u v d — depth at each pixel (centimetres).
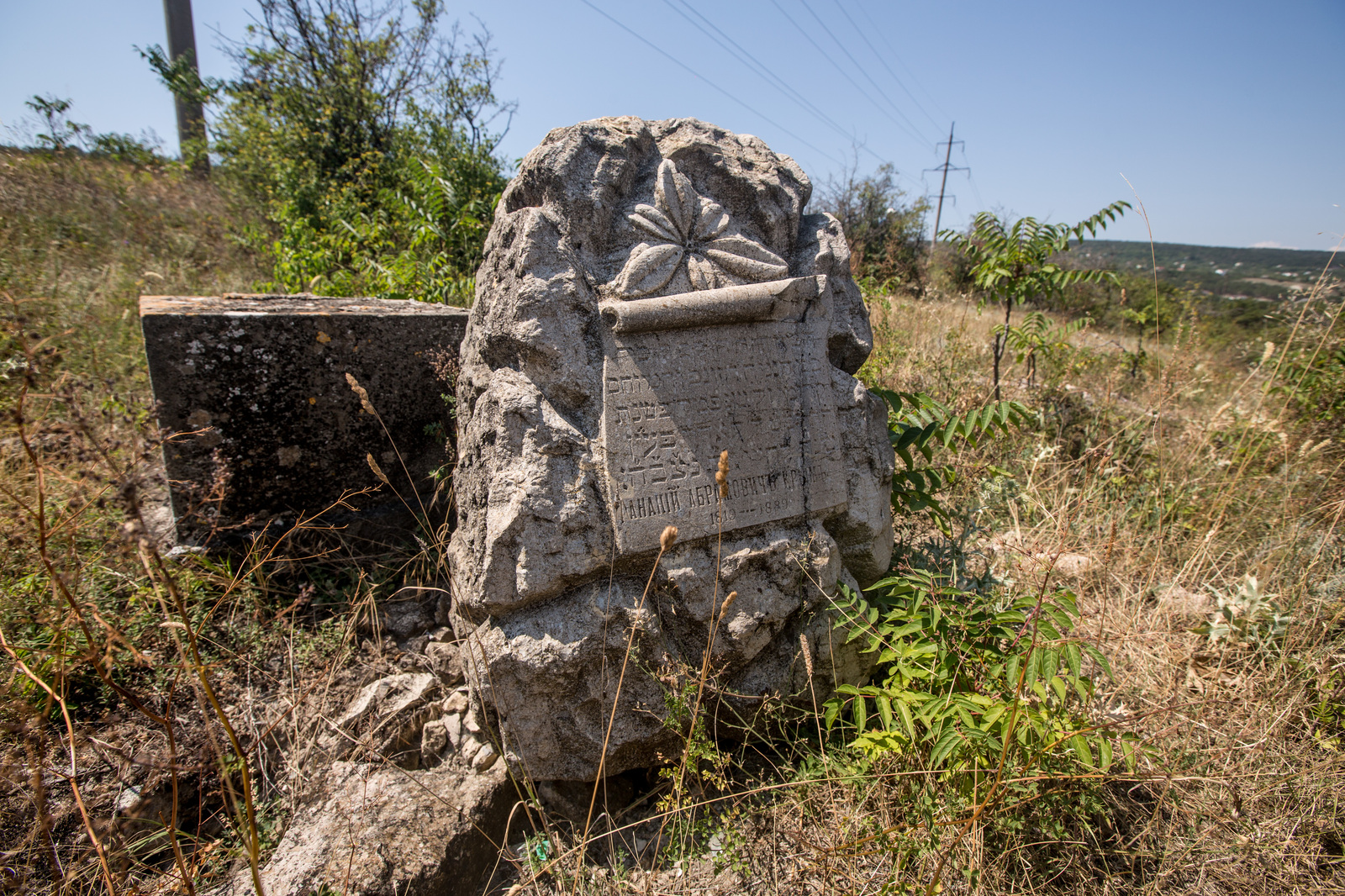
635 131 253
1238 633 291
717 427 237
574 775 221
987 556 362
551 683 210
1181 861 204
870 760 217
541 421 216
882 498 282
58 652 192
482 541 217
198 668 158
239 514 305
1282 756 234
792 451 251
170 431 282
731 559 234
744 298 240
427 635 298
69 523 228
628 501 219
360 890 182
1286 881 203
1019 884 200
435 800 213
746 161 273
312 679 265
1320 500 400
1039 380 607
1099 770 205
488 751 236
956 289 1091
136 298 542
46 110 902
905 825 199
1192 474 438
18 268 537
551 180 234
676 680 219
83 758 217
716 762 209
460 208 682
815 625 250
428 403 349
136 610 258
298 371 310
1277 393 500
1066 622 207
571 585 218
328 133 966
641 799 233
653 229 244
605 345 225
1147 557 356
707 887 205
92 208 788
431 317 345
